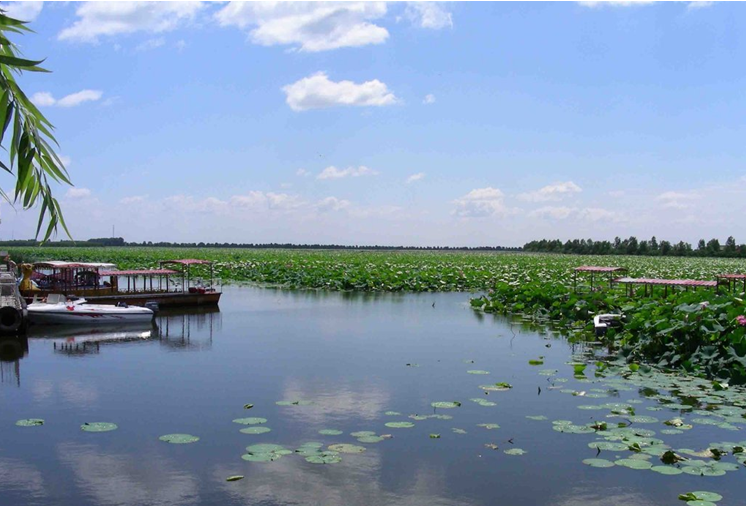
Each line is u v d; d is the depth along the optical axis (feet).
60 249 305.94
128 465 24.13
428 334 56.80
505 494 21.65
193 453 25.32
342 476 23.07
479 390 35.60
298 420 29.68
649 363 42.86
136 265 153.28
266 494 21.62
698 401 32.78
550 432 27.96
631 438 26.89
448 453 25.43
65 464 24.26
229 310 75.20
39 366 42.11
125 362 43.55
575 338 54.13
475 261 186.39
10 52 11.34
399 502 21.02
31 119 11.35
